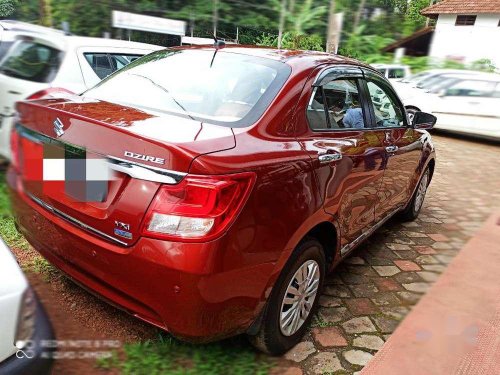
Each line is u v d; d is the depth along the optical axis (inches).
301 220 86.6
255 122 86.7
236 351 91.2
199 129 80.4
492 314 111.6
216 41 119.2
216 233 69.6
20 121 94.1
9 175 103.0
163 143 70.1
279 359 92.1
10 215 111.3
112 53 185.6
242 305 77.3
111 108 88.9
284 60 105.3
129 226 72.5
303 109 96.7
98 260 77.4
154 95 99.6
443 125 333.1
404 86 328.8
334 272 134.0
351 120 117.2
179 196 69.4
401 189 151.3
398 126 146.2
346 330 104.4
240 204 72.6
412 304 116.2
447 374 89.0
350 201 109.0
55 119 83.6
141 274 72.2
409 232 172.1
